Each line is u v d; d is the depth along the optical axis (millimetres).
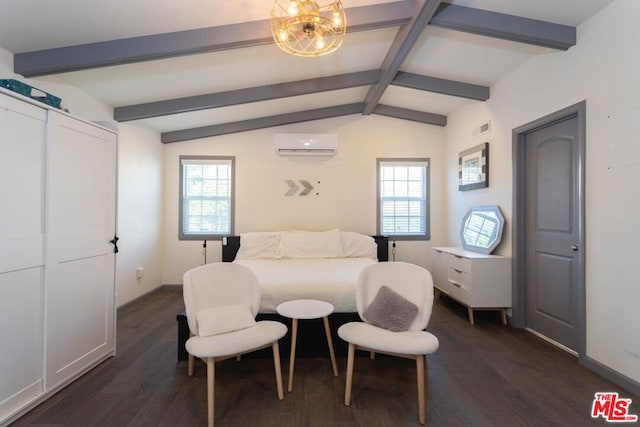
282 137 4887
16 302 1879
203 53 2812
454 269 3900
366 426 1842
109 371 2434
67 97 3127
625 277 2221
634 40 2156
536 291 3225
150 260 4578
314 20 2010
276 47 2939
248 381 2316
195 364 2561
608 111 2342
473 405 2035
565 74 2740
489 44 3031
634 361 2162
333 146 4922
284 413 1953
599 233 2420
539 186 3168
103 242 2561
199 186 5004
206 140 4977
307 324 2705
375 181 5094
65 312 2201
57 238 2125
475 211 4145
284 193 5035
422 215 5160
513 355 2740
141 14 2273
